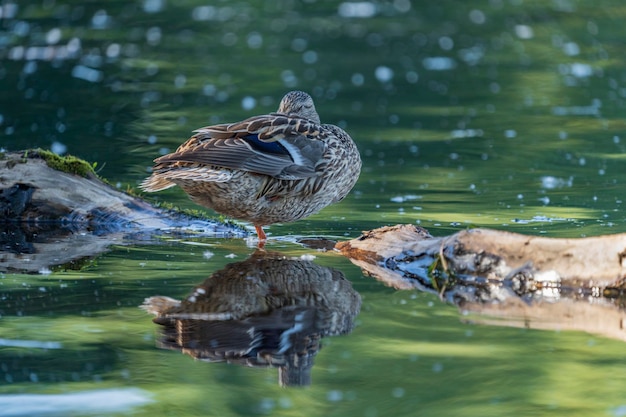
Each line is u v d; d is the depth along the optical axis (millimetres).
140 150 18109
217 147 11039
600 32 31688
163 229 13086
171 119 21172
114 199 13508
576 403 7254
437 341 8469
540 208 13945
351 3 36688
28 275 10500
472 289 10164
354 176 12664
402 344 8383
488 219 13234
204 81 25375
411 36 31672
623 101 23578
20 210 13242
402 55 29141
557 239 10211
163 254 11531
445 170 17109
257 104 22906
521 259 10266
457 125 21297
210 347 8289
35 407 7117
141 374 7715
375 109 23031
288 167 11312
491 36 31516
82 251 11695
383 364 7938
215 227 13133
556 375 7703
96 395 7316
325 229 12969
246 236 12688
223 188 11227
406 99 24125
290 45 30188
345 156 12297
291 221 12227
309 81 25812
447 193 15242
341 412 7117
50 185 13367
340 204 14570
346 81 26016
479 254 10422
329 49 29766
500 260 10328
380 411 7117
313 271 10742
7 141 18453
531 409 7137
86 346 8273
